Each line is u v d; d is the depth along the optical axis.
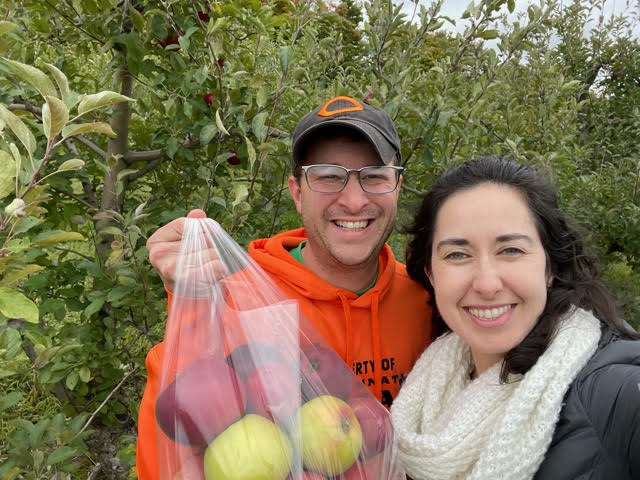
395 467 0.56
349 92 1.26
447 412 0.63
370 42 1.43
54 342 1.17
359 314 0.74
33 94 1.15
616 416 0.46
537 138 1.74
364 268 0.75
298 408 0.51
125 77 1.17
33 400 1.54
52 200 1.19
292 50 1.09
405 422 0.64
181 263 0.59
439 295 0.58
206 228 0.62
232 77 1.07
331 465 0.49
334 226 0.71
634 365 0.49
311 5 1.17
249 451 0.46
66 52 1.48
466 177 0.57
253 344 0.55
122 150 1.20
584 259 0.60
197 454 0.49
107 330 1.20
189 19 1.09
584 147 2.13
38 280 1.13
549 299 0.57
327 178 0.69
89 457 1.30
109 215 1.00
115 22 1.09
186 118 1.11
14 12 1.14
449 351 0.67
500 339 0.55
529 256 0.54
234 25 1.21
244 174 1.24
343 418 0.52
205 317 0.58
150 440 0.61
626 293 1.29
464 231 0.54
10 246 0.62
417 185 1.38
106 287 1.10
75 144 1.31
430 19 1.36
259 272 0.64
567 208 1.84
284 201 1.36
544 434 0.49
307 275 0.74
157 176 1.33
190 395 0.49
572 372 0.51
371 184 0.70
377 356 0.74
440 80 1.28
